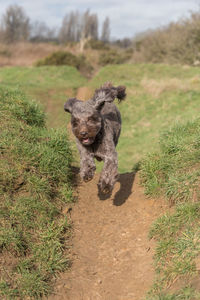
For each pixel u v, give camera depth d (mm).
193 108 12672
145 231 4559
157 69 21672
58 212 4891
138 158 10078
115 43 77750
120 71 21688
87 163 4617
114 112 5508
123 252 4289
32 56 45469
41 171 5039
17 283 3604
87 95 8703
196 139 5234
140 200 5266
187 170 4883
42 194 4797
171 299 3115
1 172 4668
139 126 12516
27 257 3992
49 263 3922
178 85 15250
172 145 5477
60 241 4414
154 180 5234
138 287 3678
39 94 16953
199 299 2996
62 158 5523
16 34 73562
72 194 5367
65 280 3857
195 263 3500
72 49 47312
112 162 4586
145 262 4027
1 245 3895
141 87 15898
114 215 5082
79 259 4219
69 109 4531
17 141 5203
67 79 21969
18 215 4301
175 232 4086
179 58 26141
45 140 5789
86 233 4719
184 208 4242
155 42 30766
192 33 25938
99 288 3766
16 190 4695
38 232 4293
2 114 5832
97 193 5660
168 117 12500
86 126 4219
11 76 22141
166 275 3572
